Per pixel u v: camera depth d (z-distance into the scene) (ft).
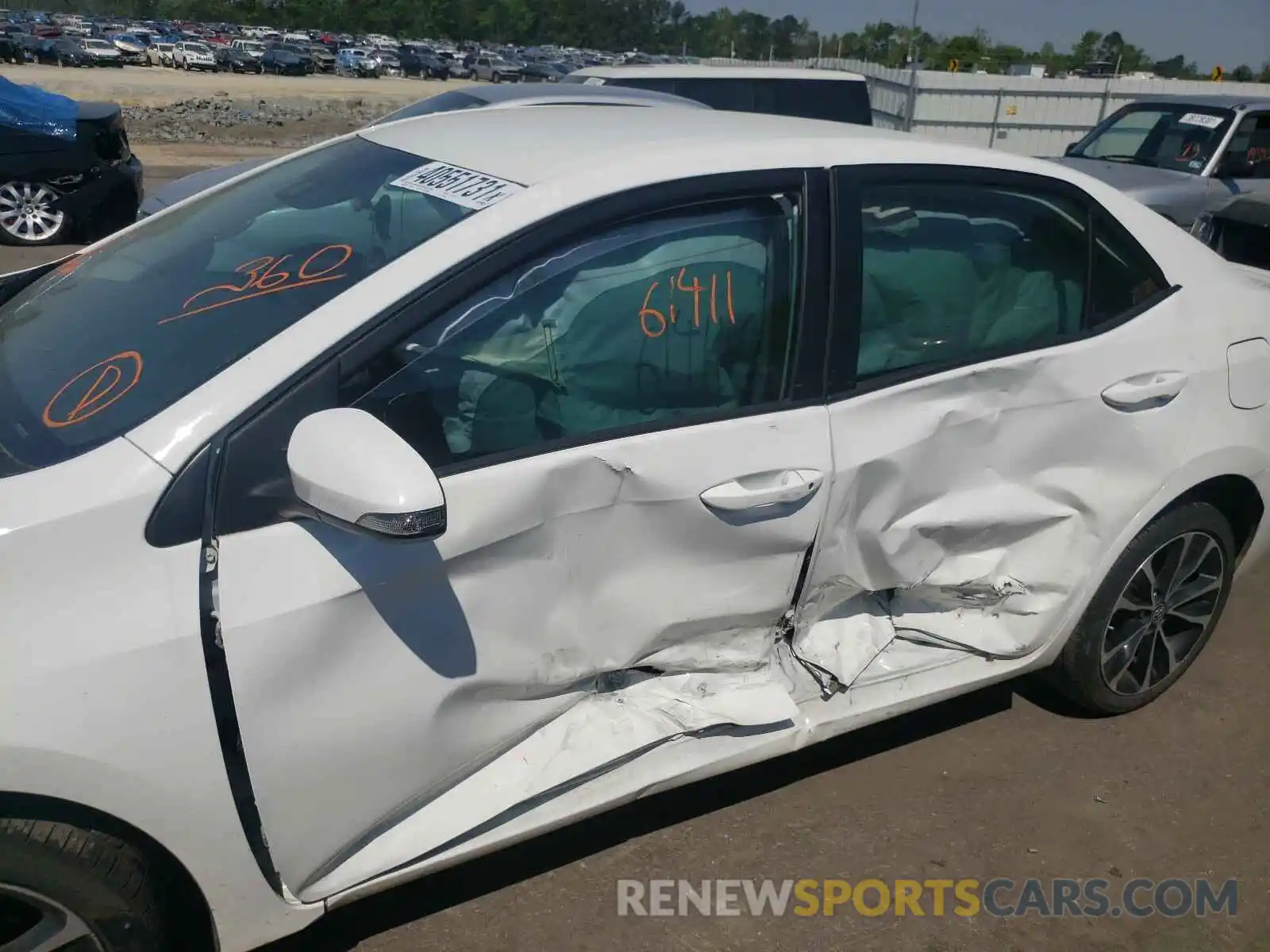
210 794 5.99
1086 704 10.69
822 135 8.45
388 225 7.36
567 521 7.01
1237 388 9.99
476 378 6.80
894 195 8.38
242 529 6.04
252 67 198.90
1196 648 11.10
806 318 7.86
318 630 6.16
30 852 5.65
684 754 7.96
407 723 6.60
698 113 9.78
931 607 9.34
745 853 8.97
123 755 5.68
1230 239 21.43
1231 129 32.24
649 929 8.16
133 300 7.54
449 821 7.02
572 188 7.15
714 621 7.87
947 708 11.07
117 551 5.76
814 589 8.26
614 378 7.32
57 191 32.76
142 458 5.92
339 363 6.37
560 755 7.47
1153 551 9.98
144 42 216.95
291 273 7.10
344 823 6.59
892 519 8.35
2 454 6.19
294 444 5.91
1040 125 61.93
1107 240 9.58
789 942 8.14
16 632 5.54
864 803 9.64
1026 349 8.87
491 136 8.56
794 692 8.54
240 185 9.34
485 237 6.85
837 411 7.91
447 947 7.86
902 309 8.41
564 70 236.43
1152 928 8.50
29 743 5.44
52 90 115.34
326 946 7.82
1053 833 9.43
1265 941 8.44
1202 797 9.98
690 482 7.29
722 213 7.66
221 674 5.90
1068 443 9.12
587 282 7.20
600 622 7.36
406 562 6.40
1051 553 9.45
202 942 6.69
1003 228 8.98
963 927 8.40
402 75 219.20
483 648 6.84
